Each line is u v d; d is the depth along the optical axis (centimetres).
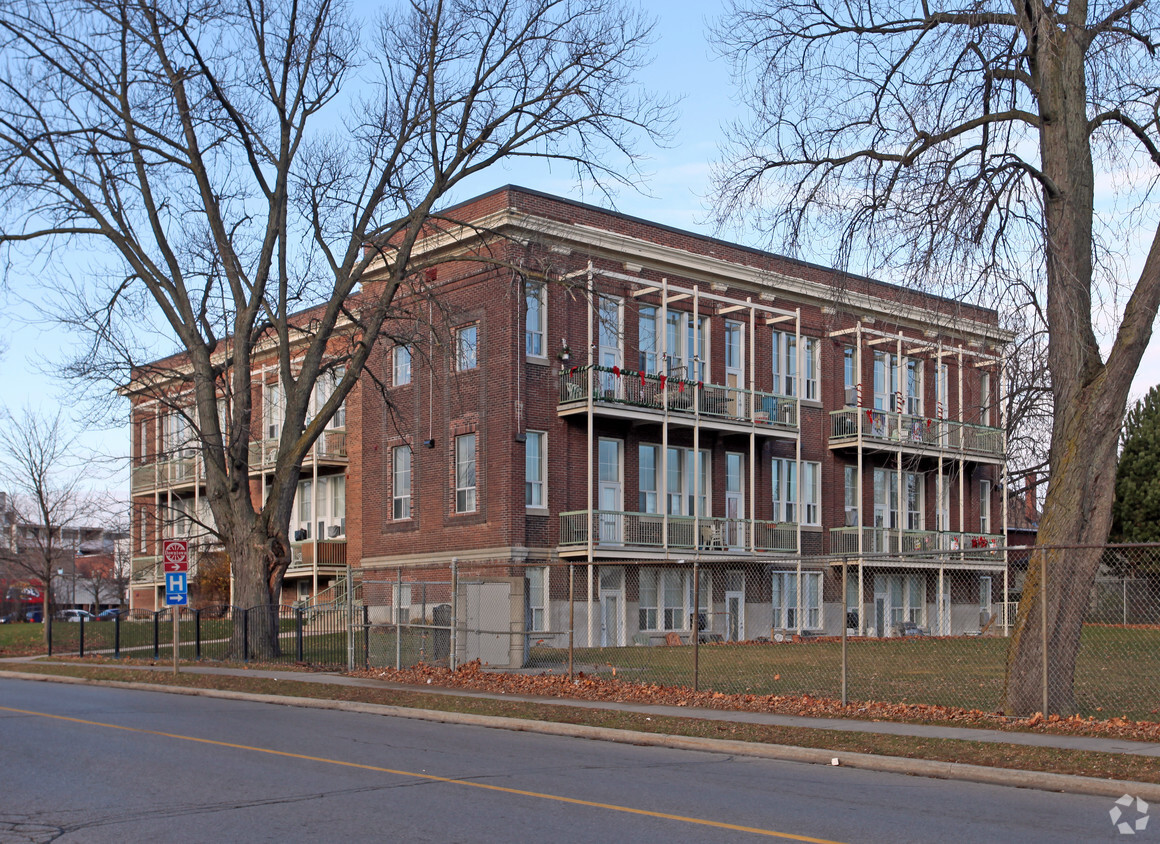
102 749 1341
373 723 1675
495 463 3359
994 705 1731
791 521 4059
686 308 3756
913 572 4419
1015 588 4844
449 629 2434
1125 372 1534
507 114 2731
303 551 4262
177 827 886
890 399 4428
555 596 3353
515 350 3341
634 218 3662
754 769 1247
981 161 1580
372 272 3838
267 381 4722
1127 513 4322
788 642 3491
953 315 1655
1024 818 957
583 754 1357
